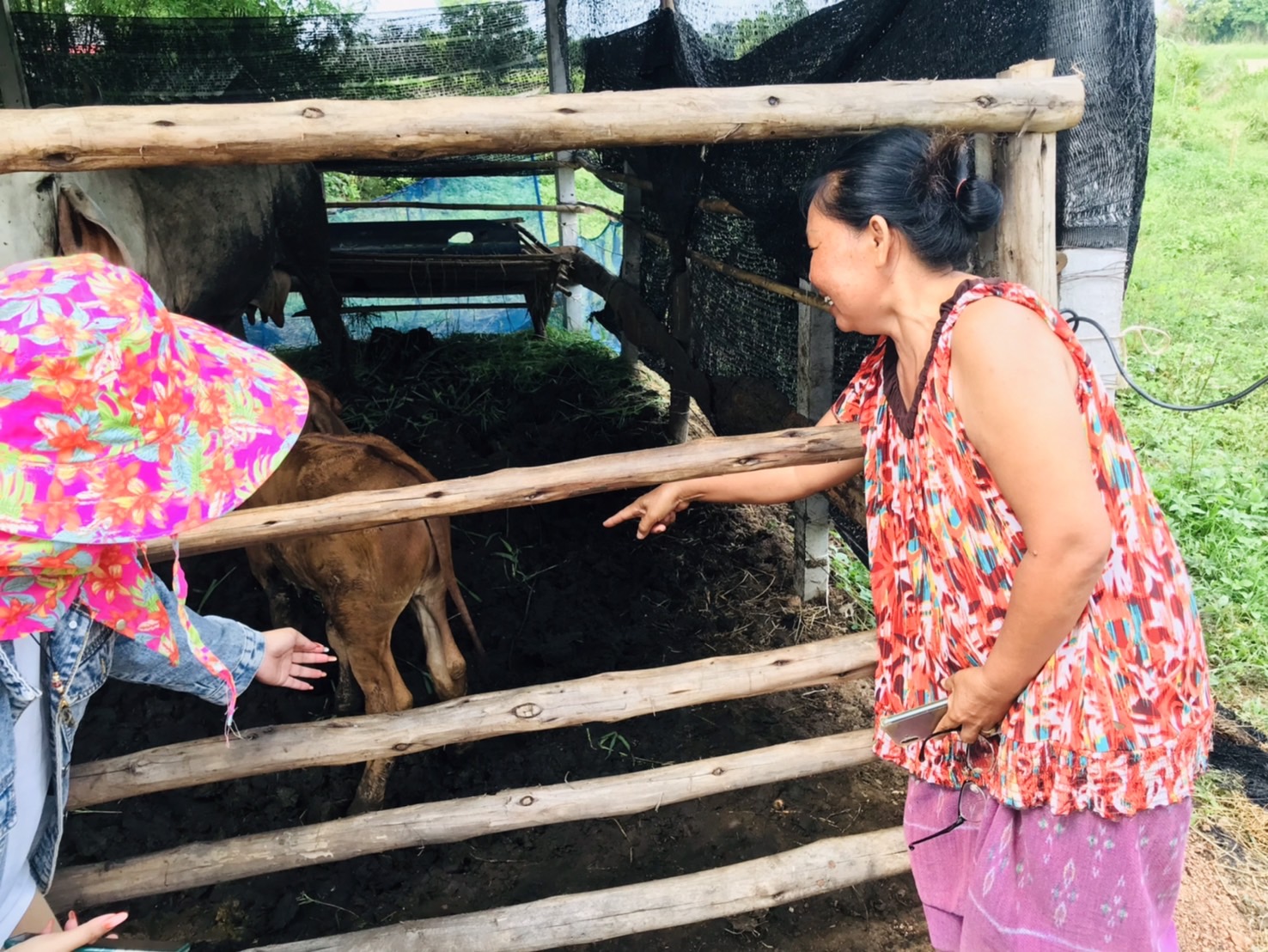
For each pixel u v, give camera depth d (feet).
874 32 9.14
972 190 4.41
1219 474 14.61
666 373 16.94
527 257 20.92
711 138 5.33
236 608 11.99
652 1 16.25
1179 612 4.41
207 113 4.66
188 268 14.29
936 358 4.28
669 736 10.24
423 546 8.50
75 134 4.50
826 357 11.38
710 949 7.71
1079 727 4.36
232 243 15.72
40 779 4.03
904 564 5.00
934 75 8.28
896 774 9.70
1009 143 5.75
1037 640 4.17
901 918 8.02
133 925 7.83
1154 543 4.39
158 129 4.59
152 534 3.35
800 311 11.49
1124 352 9.32
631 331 17.74
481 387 19.63
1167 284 23.48
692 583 13.20
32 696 3.58
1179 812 4.54
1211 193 30.68
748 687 6.61
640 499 6.38
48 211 10.16
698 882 6.81
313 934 7.81
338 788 9.29
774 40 11.07
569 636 11.57
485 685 10.72
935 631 4.88
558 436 17.57
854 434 5.94
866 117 5.38
